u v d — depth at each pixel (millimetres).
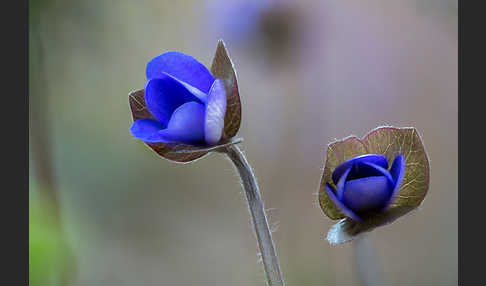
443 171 451
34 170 325
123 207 442
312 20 411
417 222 437
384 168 254
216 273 416
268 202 438
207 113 250
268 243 253
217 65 256
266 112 459
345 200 254
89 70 451
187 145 253
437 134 461
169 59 253
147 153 460
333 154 257
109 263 411
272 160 454
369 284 333
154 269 417
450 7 416
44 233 316
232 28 400
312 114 454
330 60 449
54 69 423
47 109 332
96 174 444
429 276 408
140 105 260
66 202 398
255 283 411
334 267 396
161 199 454
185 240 437
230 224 449
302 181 443
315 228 421
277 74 417
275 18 392
